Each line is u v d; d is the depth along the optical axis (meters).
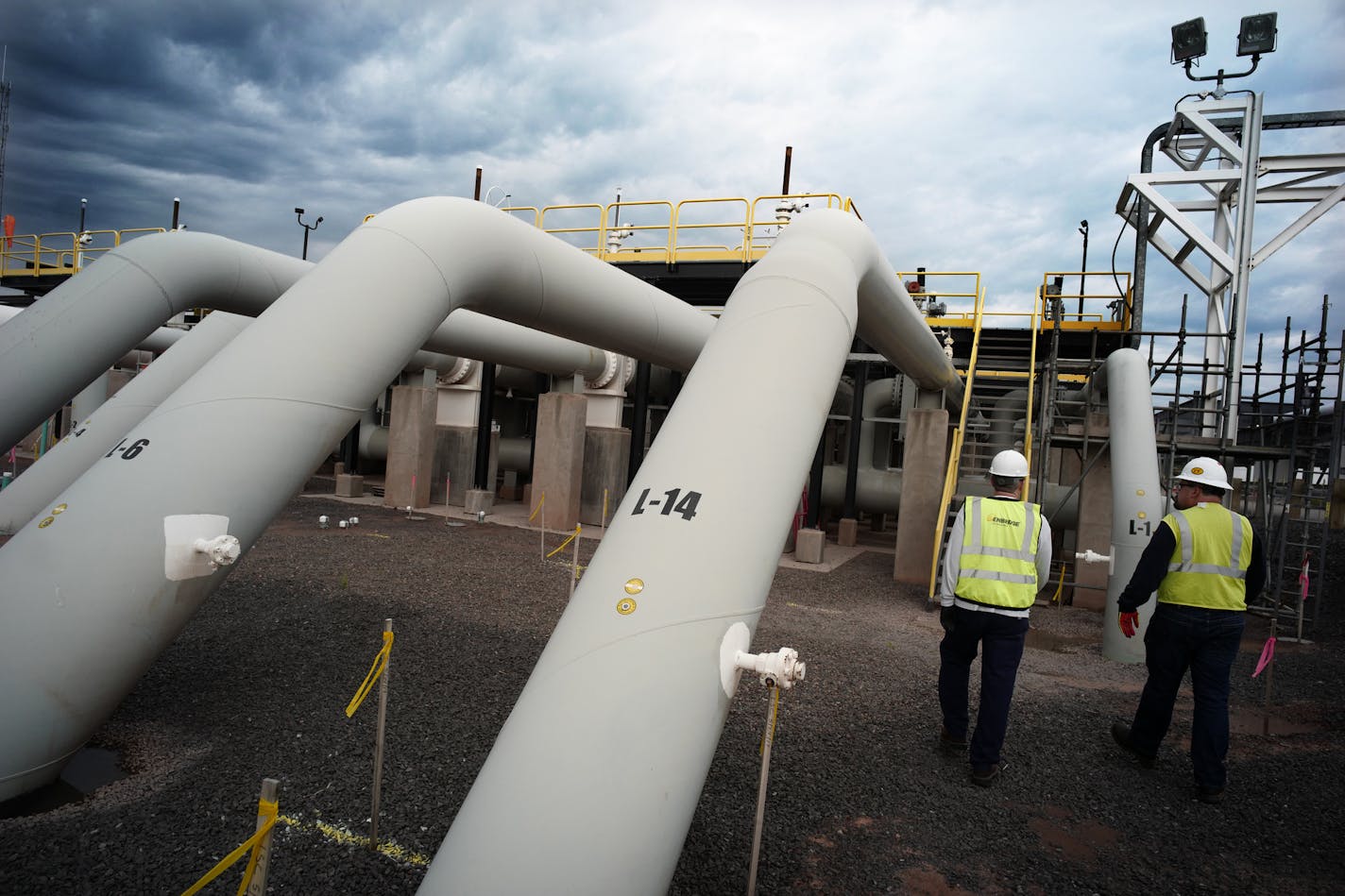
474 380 17.50
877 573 12.75
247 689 5.32
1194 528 4.65
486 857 2.34
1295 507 11.96
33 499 9.09
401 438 16.48
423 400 16.41
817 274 4.32
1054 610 10.75
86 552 3.78
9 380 5.62
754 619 3.18
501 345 13.09
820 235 4.82
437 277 5.05
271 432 4.21
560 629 2.98
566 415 14.92
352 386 4.53
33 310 6.05
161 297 6.66
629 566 3.06
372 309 4.66
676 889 3.31
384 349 4.68
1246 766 5.17
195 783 3.96
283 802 3.80
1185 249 14.45
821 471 14.12
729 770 4.58
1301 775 5.02
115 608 3.76
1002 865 3.73
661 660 2.79
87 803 3.69
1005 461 4.80
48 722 3.62
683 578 3.00
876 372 17.88
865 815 4.13
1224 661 4.59
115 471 4.02
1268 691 5.79
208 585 4.07
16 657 3.60
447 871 2.35
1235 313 12.45
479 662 6.18
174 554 3.89
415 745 4.54
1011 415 14.78
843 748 5.01
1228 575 4.56
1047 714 5.96
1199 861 3.87
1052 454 16.22
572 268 6.68
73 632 3.68
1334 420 9.63
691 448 3.46
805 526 14.08
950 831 4.02
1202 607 4.59
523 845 2.35
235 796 3.84
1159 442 11.08
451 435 17.48
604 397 16.11
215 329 10.27
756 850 3.07
